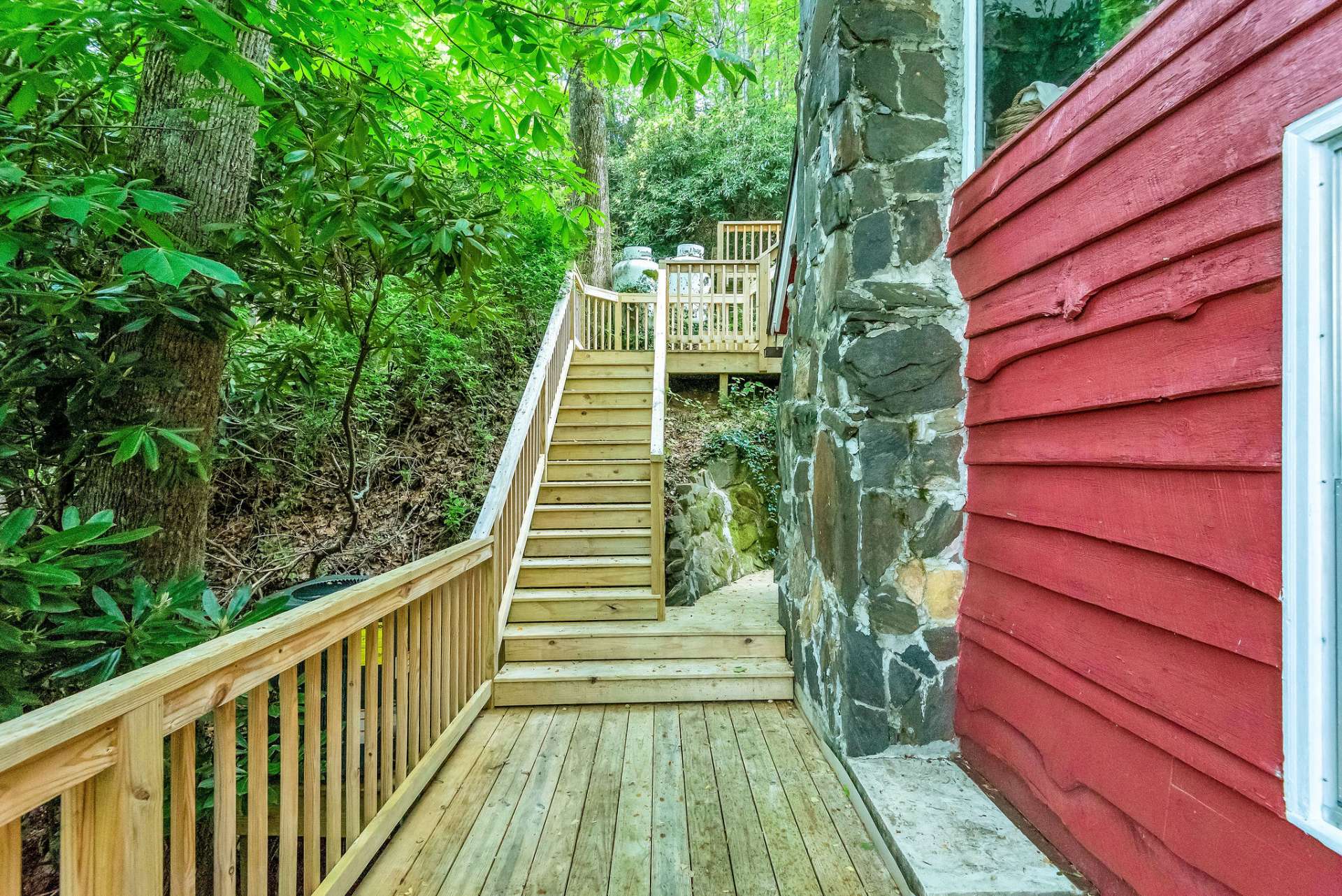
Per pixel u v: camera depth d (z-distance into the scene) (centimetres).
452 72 381
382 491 512
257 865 146
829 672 259
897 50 236
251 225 254
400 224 265
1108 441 155
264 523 470
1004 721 206
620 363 619
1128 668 148
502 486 341
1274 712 111
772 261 651
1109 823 156
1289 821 107
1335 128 98
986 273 210
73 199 143
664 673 313
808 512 298
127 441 187
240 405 389
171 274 140
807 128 313
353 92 248
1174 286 133
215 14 146
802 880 186
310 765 170
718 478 514
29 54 158
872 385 232
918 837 184
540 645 328
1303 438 104
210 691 127
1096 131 155
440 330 540
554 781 239
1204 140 124
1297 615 105
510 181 361
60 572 144
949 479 233
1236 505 120
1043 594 185
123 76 233
